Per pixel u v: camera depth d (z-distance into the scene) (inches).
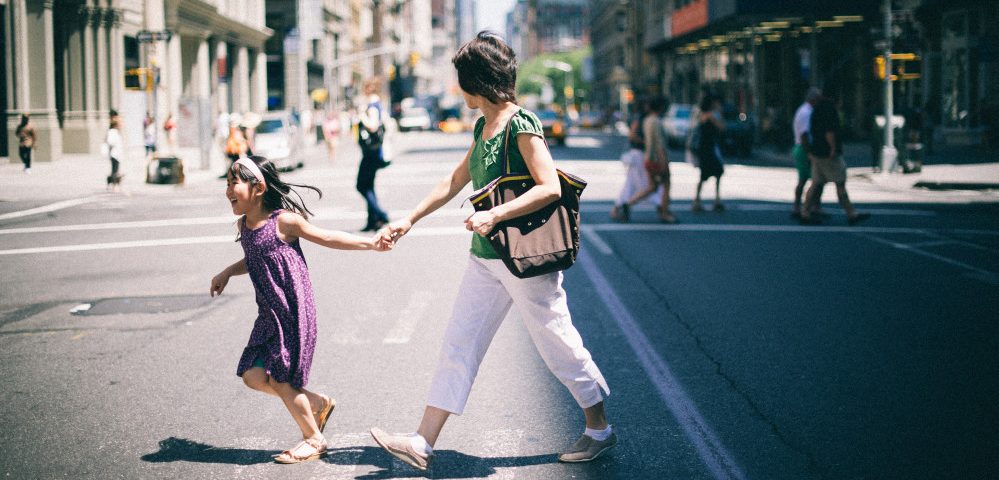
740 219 578.2
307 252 472.7
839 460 181.2
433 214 621.0
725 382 235.6
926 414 208.5
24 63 1269.7
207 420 212.4
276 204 181.5
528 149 165.0
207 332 301.9
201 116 1155.9
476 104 171.6
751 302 333.4
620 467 179.2
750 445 190.2
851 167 1032.8
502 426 205.2
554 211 167.5
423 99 4030.5
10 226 603.2
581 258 435.5
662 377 241.1
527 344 281.0
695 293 351.3
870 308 321.4
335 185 879.7
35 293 374.0
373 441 196.2
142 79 1048.8
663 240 490.9
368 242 180.2
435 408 173.6
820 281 371.9
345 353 271.6
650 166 552.4
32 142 1086.4
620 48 4279.0
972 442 190.2
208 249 486.9
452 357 174.2
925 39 1465.3
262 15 2348.7
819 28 1700.3
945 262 414.9
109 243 515.5
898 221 564.1
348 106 2536.9
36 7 1278.3
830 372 243.4
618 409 215.0
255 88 2352.4
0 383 244.4
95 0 1384.1
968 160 1061.1
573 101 6245.1
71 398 230.1
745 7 1472.7
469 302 175.3
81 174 1076.5
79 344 287.6
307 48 2689.5
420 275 400.5
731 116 1450.5
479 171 172.7
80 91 1385.3
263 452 190.7
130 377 249.0
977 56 1341.0
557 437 197.2
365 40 3863.2
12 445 195.5
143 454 189.5
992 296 340.8
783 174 996.6
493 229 164.7
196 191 887.1
